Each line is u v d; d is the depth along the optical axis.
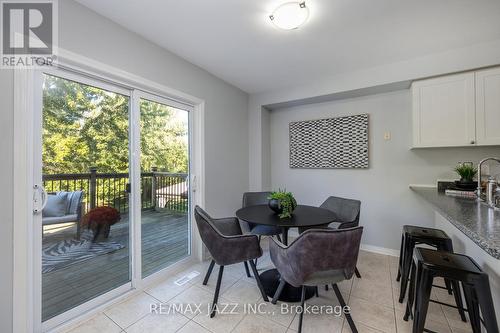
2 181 1.32
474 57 2.22
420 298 1.30
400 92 2.89
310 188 3.54
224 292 2.10
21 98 1.39
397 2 1.65
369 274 2.42
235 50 2.36
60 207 1.69
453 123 2.32
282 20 1.75
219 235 1.78
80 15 1.66
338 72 2.89
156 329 1.63
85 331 1.61
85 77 1.79
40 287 1.55
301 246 1.42
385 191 2.99
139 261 2.15
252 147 3.69
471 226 1.17
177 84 2.46
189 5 1.69
